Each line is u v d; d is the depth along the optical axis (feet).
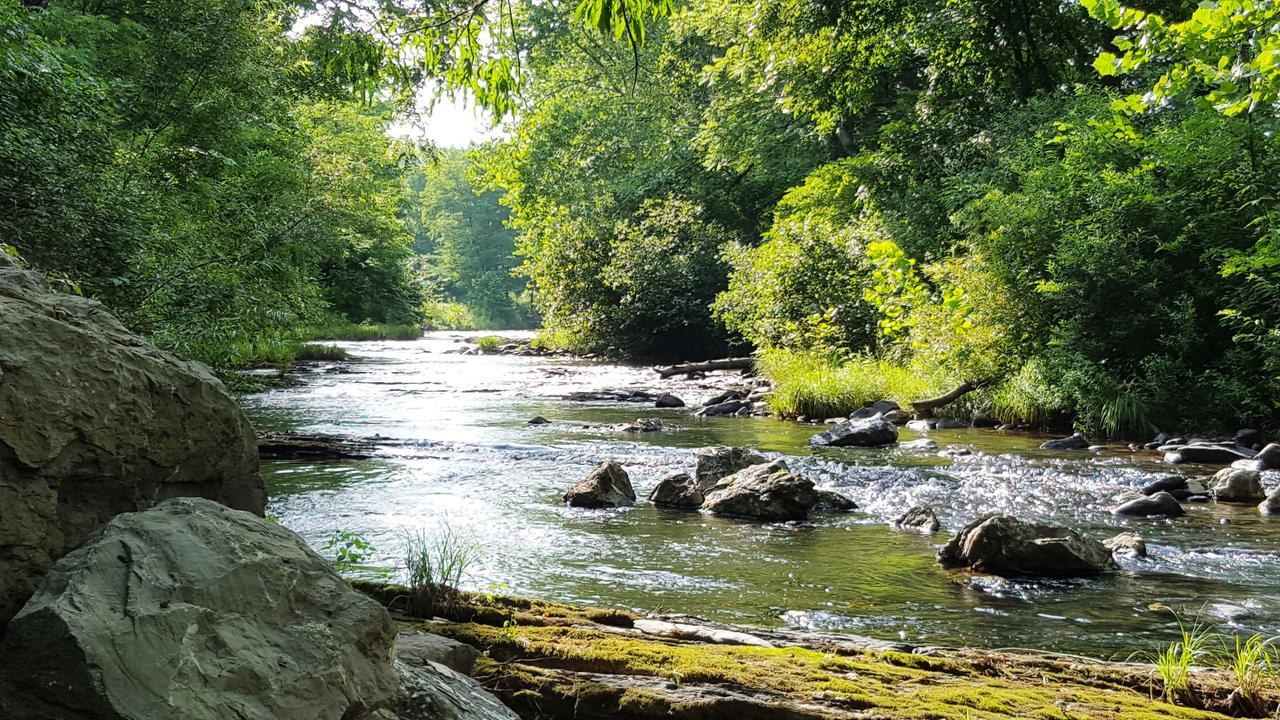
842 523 24.02
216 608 5.92
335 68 19.35
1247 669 11.62
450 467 32.12
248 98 60.18
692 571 18.94
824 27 70.38
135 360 7.77
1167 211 43.45
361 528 22.45
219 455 8.46
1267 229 39.06
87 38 50.52
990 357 49.06
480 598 13.29
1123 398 41.29
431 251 333.62
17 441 6.64
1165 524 23.82
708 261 98.94
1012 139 59.77
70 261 30.81
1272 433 37.86
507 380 72.64
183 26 55.01
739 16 80.79
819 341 65.21
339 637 6.30
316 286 78.84
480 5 18.10
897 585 18.04
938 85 69.56
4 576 6.52
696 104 108.27
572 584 17.75
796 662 11.18
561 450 36.06
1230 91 26.35
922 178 70.90
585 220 108.37
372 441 37.11
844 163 76.89
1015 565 18.95
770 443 39.45
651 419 45.93
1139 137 46.68
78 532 7.09
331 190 78.59
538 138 118.73
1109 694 11.02
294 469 31.45
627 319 101.14
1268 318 39.14
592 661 10.44
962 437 42.11
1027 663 12.43
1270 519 24.47
